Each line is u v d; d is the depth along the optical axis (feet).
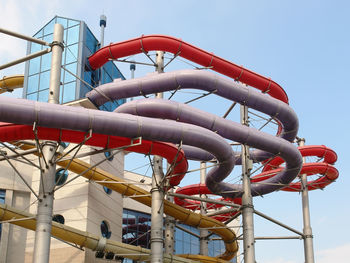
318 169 135.85
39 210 76.33
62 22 134.21
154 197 99.60
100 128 77.92
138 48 110.52
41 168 77.71
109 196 120.88
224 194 120.47
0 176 120.16
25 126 77.00
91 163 113.91
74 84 124.77
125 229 155.53
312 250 133.69
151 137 83.56
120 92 104.83
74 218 109.81
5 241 115.24
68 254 106.11
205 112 98.27
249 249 110.52
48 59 131.54
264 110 111.96
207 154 129.39
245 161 117.80
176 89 102.68
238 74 114.52
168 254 106.52
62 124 75.20
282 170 121.19
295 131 121.08
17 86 123.65
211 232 137.18
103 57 116.78
